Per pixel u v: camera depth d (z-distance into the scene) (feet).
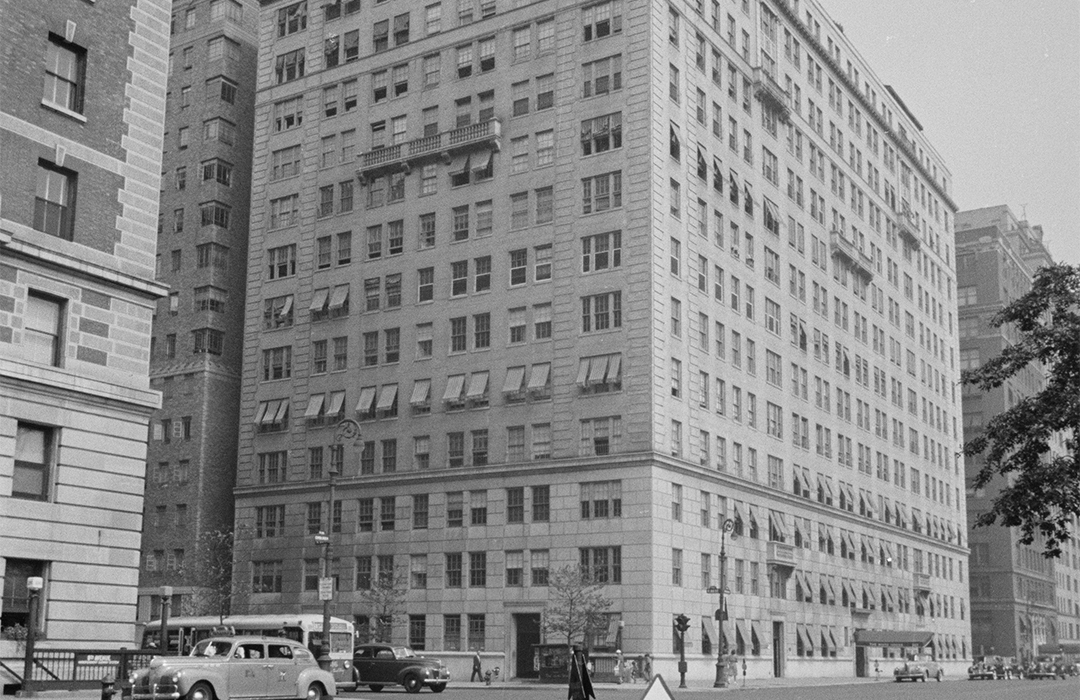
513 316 240.32
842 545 306.14
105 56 129.39
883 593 329.72
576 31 244.01
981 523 96.12
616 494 221.87
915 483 368.89
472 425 240.94
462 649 232.73
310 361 267.59
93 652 116.26
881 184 367.25
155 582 281.13
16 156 118.52
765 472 266.98
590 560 222.48
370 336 259.60
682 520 228.02
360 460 254.68
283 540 262.67
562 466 227.61
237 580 266.98
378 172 264.93
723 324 255.09
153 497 286.66
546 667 209.36
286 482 265.13
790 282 293.43
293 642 115.44
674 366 231.71
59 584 118.42
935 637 369.30
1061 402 94.38
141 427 128.57
